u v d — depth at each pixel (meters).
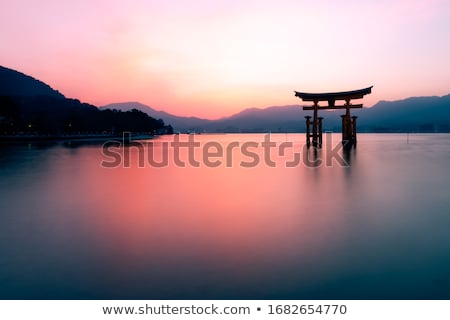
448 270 4.96
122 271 5.03
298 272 4.95
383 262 5.28
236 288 4.48
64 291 4.45
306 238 6.53
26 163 23.78
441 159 24.59
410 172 17.00
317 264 5.23
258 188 12.84
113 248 6.02
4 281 4.74
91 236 6.76
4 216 8.45
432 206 9.25
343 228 7.20
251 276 4.82
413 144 51.09
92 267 5.18
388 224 7.47
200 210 9.04
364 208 9.09
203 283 4.62
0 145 51.34
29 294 4.39
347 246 6.04
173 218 8.17
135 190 12.55
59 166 21.73
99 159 27.41
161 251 5.85
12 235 6.86
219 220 7.96
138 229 7.24
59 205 9.78
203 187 13.18
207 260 5.42
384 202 9.87
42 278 4.82
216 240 6.44
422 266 5.12
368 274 4.86
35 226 7.54
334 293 4.34
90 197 11.09
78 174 17.61
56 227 7.43
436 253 5.66
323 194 11.38
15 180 15.29
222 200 10.50
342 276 4.80
